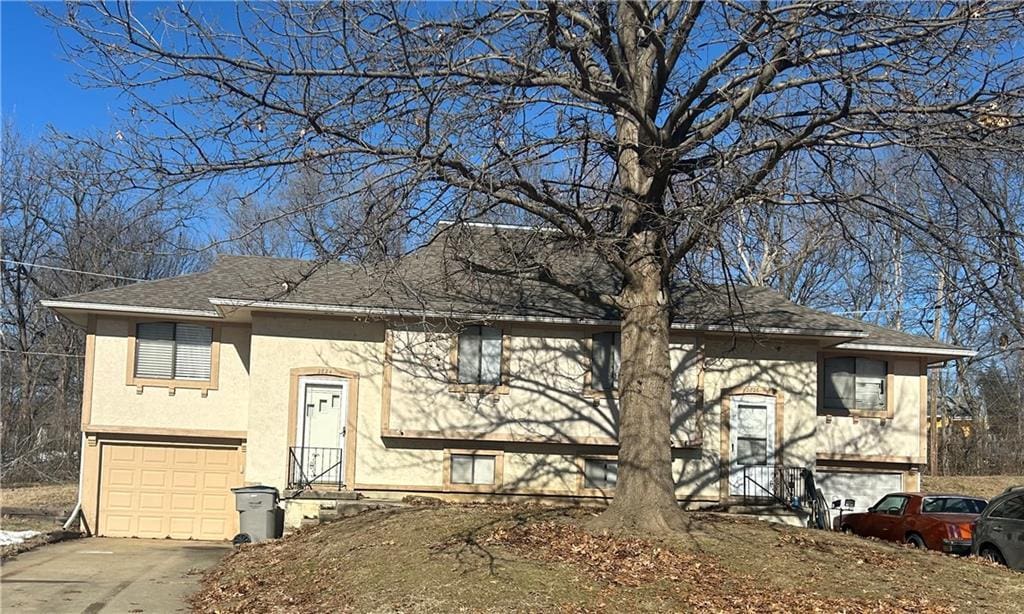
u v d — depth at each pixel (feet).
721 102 47.55
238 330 70.90
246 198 39.60
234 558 51.67
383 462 64.64
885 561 42.63
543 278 46.78
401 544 43.37
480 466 65.46
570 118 41.88
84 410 69.10
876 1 37.78
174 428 69.56
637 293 46.50
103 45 36.55
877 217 43.70
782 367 69.10
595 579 36.47
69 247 105.19
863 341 77.71
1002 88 38.11
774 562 40.27
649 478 45.03
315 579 41.24
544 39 39.68
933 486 108.88
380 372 65.36
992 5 37.91
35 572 48.34
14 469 107.65
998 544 48.85
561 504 65.16
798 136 39.24
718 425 67.72
